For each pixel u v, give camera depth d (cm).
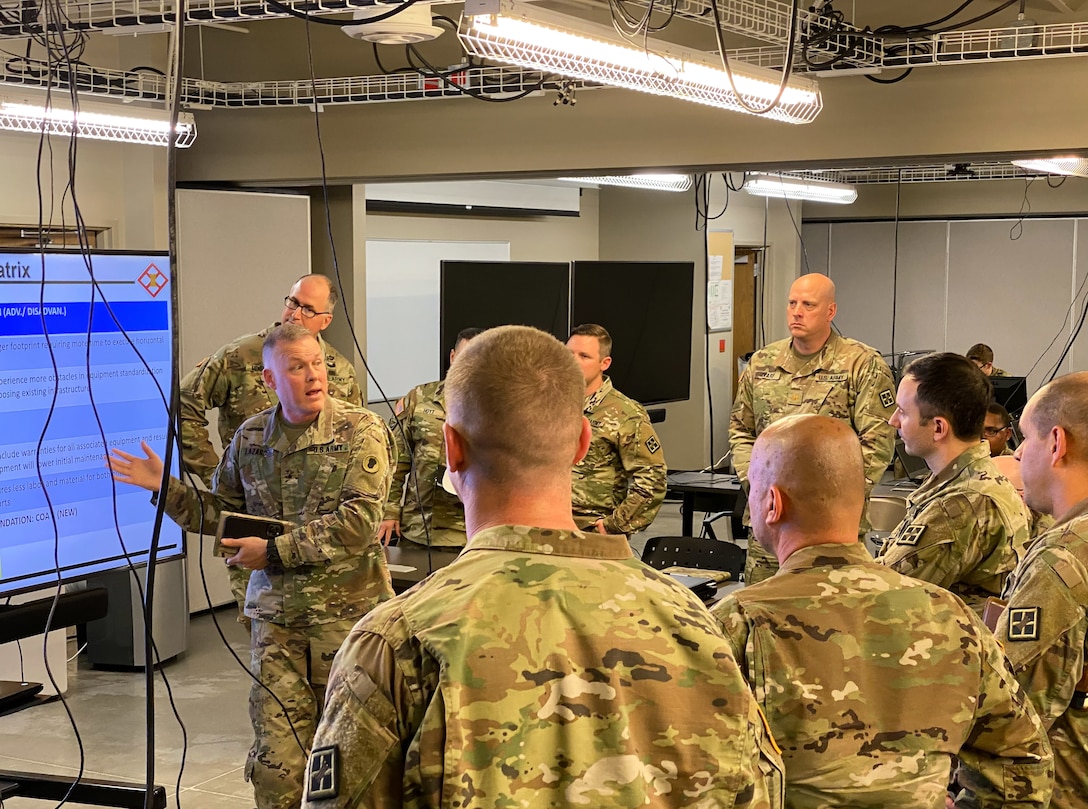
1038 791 174
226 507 355
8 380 341
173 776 434
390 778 122
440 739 121
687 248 1121
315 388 340
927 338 1320
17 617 346
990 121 513
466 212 935
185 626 590
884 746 168
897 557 251
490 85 549
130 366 381
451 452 139
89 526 367
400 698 123
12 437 343
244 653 598
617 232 1153
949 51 480
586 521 456
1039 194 1241
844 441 182
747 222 1225
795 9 310
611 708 126
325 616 338
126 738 475
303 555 329
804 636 171
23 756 454
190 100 586
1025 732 174
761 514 186
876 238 1334
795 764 169
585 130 596
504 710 122
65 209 617
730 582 466
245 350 475
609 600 131
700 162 575
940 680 170
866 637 171
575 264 820
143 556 385
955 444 260
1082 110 495
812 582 176
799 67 490
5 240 593
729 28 424
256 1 378
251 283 652
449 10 618
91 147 627
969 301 1293
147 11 397
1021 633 204
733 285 1206
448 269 736
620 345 856
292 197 672
